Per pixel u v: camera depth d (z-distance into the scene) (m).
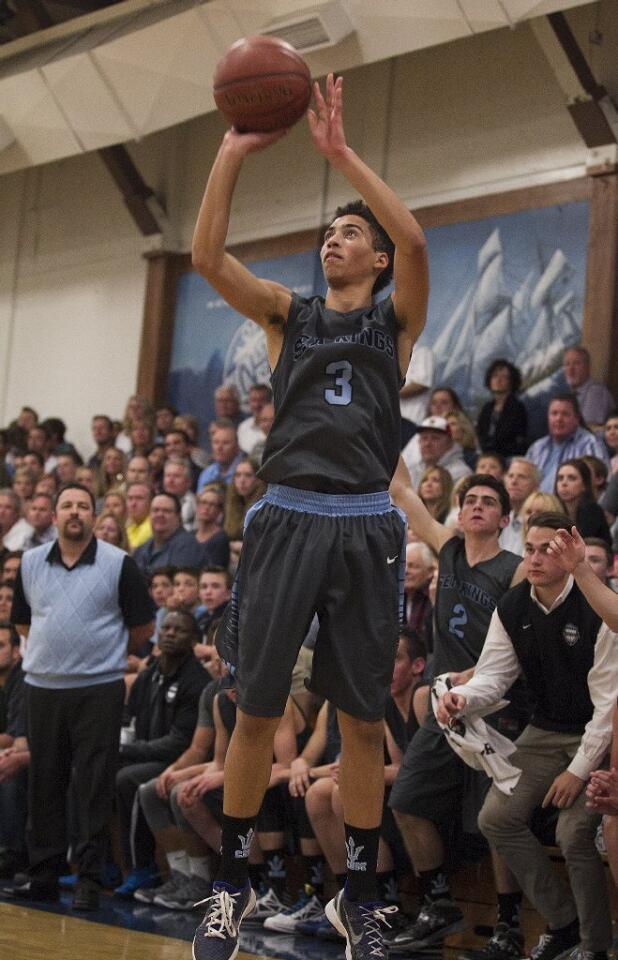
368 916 3.28
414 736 5.41
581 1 8.29
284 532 3.20
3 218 15.49
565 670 4.85
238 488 9.07
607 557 5.91
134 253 14.00
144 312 13.38
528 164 10.53
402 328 3.35
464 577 5.43
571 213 10.16
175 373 13.12
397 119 11.51
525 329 10.29
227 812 3.24
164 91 10.72
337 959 4.98
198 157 13.34
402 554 3.29
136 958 4.20
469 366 10.57
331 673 3.20
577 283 10.03
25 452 12.98
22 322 15.09
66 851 6.11
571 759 4.84
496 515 5.43
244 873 3.25
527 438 9.67
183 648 6.77
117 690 6.07
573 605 4.85
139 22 10.62
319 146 3.22
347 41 9.37
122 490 10.20
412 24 9.02
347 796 3.28
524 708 5.35
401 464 5.72
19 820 6.85
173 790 6.21
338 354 3.23
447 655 5.41
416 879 5.77
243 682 3.17
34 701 6.07
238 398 11.56
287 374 3.29
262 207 12.68
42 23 11.84
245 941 5.31
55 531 10.32
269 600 3.17
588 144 9.95
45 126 11.67
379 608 3.20
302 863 6.20
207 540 8.66
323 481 3.18
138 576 6.19
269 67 3.18
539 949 4.77
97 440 12.34
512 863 4.82
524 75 10.68
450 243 10.90
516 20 8.58
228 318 12.74
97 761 5.98
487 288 10.58
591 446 8.27
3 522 10.76
